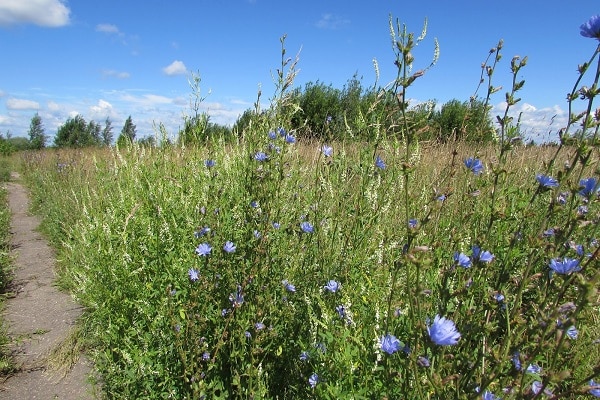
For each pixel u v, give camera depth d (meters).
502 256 2.11
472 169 1.84
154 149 4.31
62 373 2.97
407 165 1.33
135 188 3.79
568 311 1.18
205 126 3.88
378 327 1.80
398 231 2.66
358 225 2.61
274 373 2.26
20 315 3.91
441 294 1.48
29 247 6.15
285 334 2.29
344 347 1.82
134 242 2.99
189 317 2.17
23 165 16.22
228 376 2.27
